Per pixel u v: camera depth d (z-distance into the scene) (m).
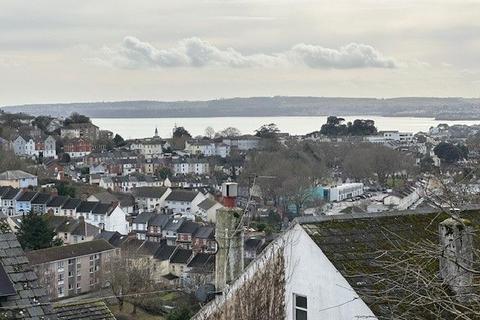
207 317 15.80
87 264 85.62
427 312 12.21
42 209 128.12
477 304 11.43
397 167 142.50
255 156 158.12
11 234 11.02
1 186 140.75
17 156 179.25
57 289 81.06
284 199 109.44
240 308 15.01
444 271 12.59
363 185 134.75
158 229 116.56
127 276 73.56
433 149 159.50
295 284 13.98
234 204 16.00
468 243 12.59
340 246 13.73
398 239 14.44
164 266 89.75
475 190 16.28
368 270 13.24
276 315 14.30
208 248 104.50
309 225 14.16
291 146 171.25
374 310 12.27
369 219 15.00
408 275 11.69
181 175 186.75
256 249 52.81
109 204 123.62
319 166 137.25
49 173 171.12
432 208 16.03
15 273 10.54
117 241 102.19
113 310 69.00
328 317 13.29
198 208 136.38
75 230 107.62
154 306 67.00
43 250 82.31
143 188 147.50
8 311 10.16
